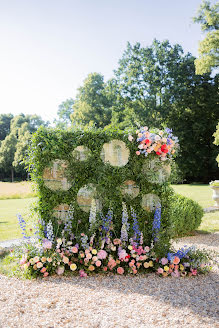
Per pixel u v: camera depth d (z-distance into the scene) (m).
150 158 4.17
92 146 4.06
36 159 3.84
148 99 26.30
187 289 3.22
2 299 2.88
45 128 4.04
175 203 6.07
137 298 2.93
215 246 5.27
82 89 30.91
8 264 4.00
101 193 4.03
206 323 2.41
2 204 13.15
